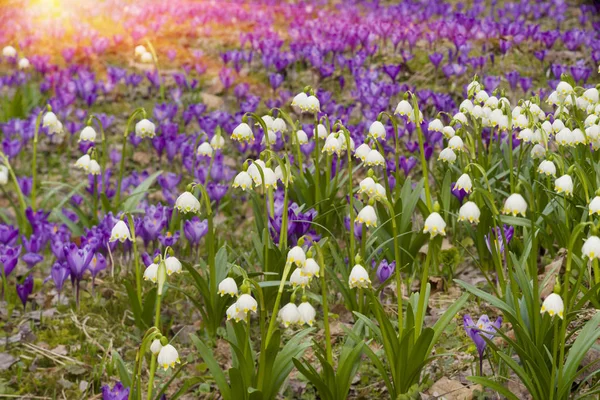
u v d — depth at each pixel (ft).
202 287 6.09
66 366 6.00
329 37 13.79
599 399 5.34
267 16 17.99
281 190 7.24
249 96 11.73
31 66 14.21
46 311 6.61
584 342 5.21
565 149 7.28
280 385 5.39
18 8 19.39
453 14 16.10
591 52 12.27
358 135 7.99
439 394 5.57
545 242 6.67
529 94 11.15
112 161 9.28
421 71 12.74
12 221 8.24
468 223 6.77
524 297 5.36
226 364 6.03
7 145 9.11
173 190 7.91
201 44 15.51
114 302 6.68
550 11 16.24
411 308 5.40
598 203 5.11
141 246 7.61
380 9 18.19
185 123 10.34
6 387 5.86
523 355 5.20
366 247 6.64
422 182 6.74
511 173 6.13
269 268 6.26
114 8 18.84
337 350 6.03
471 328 5.29
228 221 7.95
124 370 5.43
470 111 6.79
